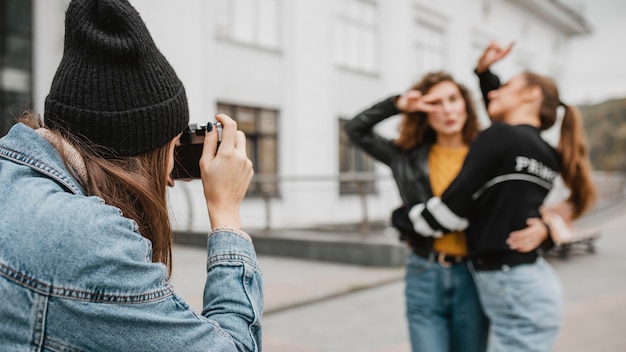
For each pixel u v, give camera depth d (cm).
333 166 1342
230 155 98
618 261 834
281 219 1130
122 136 83
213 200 97
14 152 79
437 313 204
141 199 87
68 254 70
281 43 1244
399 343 389
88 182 82
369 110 230
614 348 380
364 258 715
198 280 517
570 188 209
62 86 82
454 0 1839
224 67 1118
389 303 516
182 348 76
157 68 87
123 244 74
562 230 190
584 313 484
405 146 224
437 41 1802
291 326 435
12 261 68
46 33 945
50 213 71
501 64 2158
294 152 1255
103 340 71
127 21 82
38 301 68
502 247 180
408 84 1571
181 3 1019
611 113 5425
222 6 1129
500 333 184
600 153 5328
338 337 404
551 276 186
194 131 101
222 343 80
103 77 82
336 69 1370
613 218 1775
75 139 82
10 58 927
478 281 189
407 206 212
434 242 203
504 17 2150
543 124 208
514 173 181
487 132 187
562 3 2573
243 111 1169
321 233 859
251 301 89
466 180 183
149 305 75
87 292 70
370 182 844
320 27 1316
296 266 715
